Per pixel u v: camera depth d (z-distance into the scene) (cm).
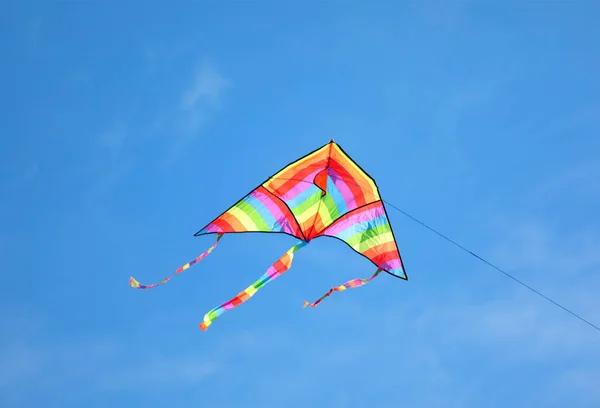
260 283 1070
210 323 1009
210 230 1165
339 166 1158
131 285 1079
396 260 1177
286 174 1155
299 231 1169
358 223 1200
